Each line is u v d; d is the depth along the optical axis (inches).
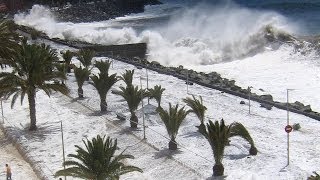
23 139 1120.8
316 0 4025.6
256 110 1221.7
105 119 1211.2
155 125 1131.3
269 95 1320.1
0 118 1304.1
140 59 1984.5
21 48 1197.7
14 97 1197.1
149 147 999.0
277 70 1713.8
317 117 1133.1
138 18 4362.7
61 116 1274.6
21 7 5172.2
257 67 1804.9
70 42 2445.9
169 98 1353.3
